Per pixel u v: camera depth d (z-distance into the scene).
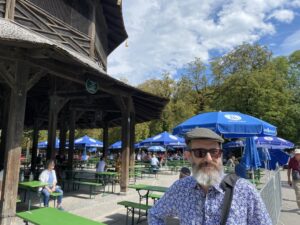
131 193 11.34
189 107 39.66
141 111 15.27
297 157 9.35
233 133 7.18
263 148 15.14
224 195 1.98
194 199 2.07
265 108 32.34
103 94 11.28
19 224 6.52
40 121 20.03
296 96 39.78
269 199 5.75
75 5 11.23
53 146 11.58
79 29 11.34
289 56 42.44
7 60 6.79
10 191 6.52
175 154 38.31
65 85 11.47
